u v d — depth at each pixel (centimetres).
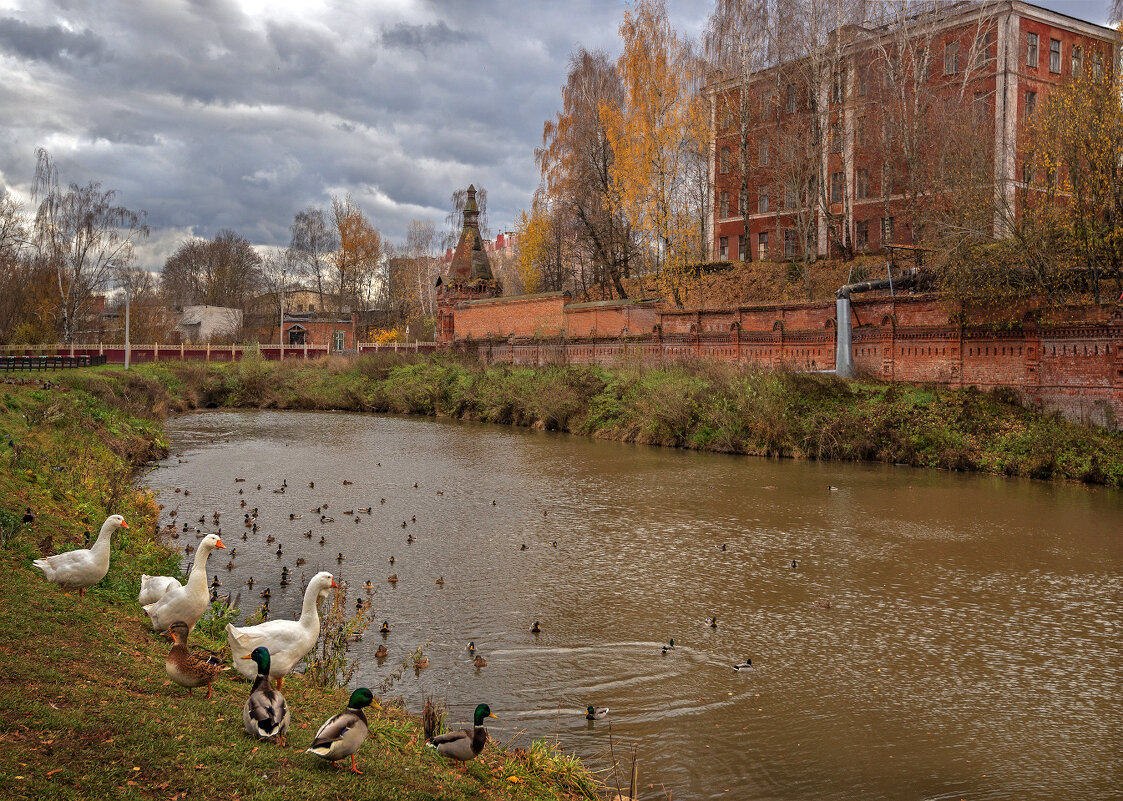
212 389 5966
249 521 1928
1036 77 4478
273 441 3697
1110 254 2702
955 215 3275
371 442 3662
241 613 1282
